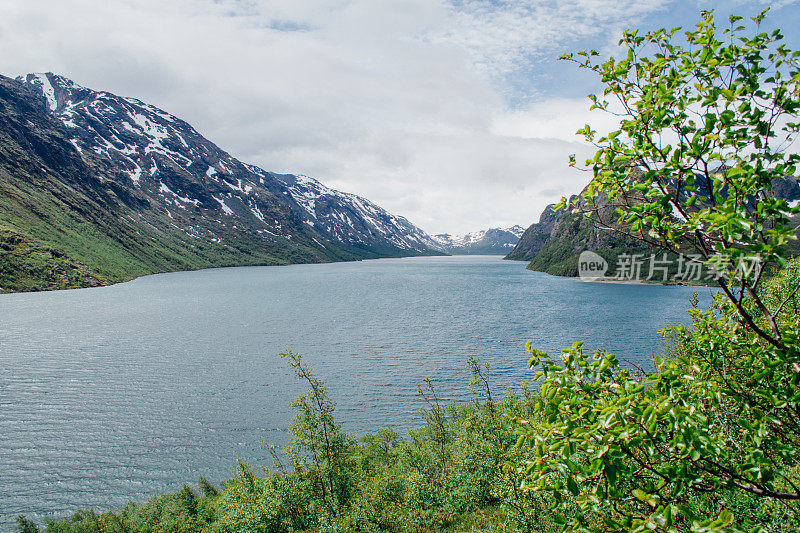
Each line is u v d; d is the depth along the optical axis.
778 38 5.19
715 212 4.90
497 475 31.08
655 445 5.34
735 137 5.20
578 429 5.19
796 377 5.63
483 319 124.81
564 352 6.04
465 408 49.06
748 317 5.49
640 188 5.54
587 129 6.14
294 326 119.12
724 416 6.62
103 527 36.09
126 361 85.44
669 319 118.31
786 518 7.30
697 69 5.49
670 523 4.71
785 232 4.42
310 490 33.00
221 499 38.31
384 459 44.09
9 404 64.44
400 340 101.00
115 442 54.06
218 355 89.81
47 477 46.88
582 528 5.50
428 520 30.69
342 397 66.94
